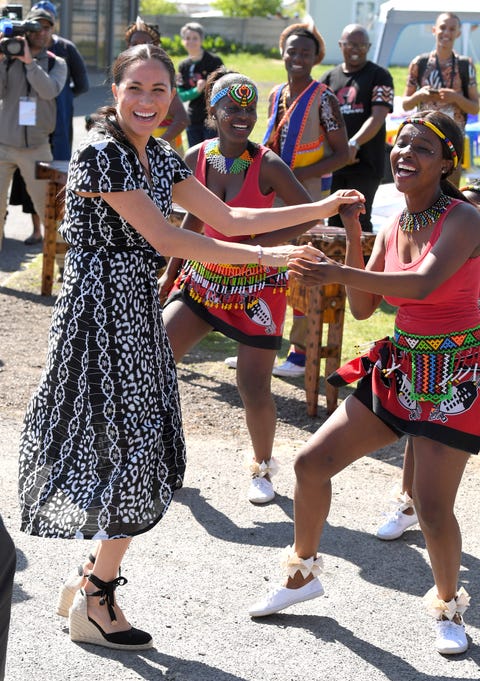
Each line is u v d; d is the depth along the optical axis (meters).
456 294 3.28
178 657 3.29
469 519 4.45
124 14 31.44
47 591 3.66
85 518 3.07
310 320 5.59
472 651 3.41
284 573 3.55
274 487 4.72
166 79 3.04
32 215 9.80
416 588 3.84
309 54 5.88
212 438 5.34
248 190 4.38
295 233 4.36
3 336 6.96
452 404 3.26
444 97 8.27
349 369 3.52
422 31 31.95
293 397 6.05
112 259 3.09
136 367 3.12
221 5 59.12
